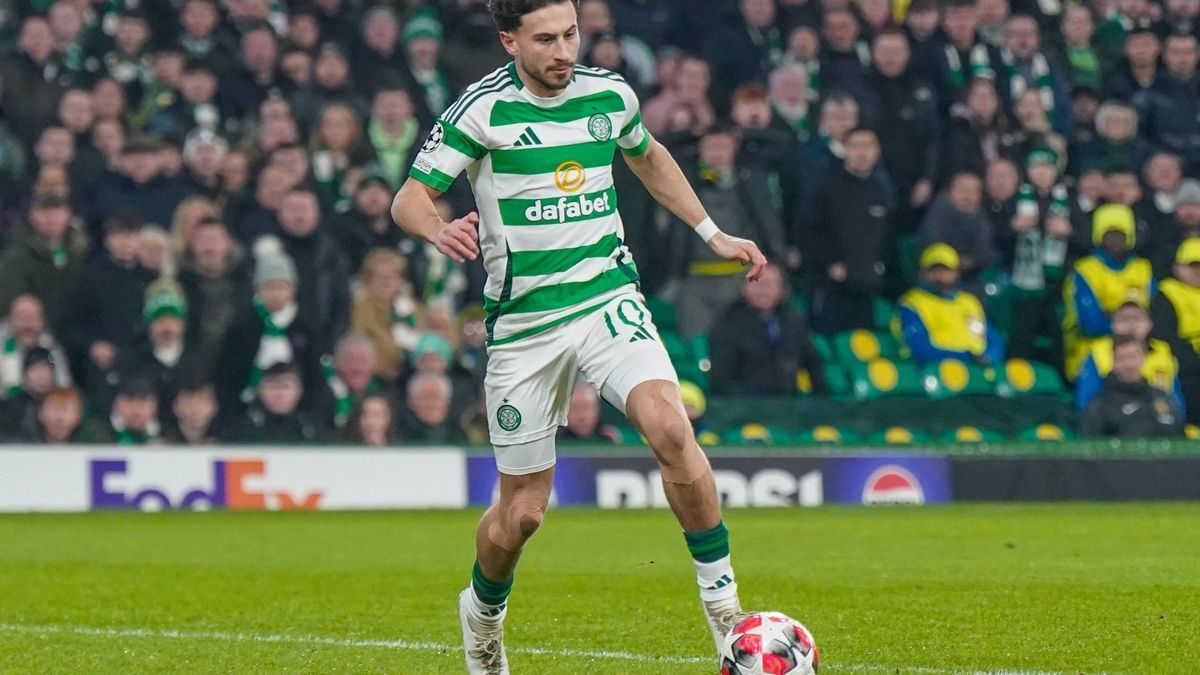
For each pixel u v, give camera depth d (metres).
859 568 30.23
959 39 58.16
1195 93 60.72
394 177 53.66
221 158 50.88
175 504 46.94
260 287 48.75
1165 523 41.56
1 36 54.25
